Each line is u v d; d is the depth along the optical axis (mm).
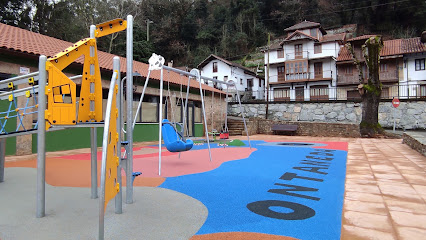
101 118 3172
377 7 44062
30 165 6348
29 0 26641
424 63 26406
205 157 8016
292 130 19078
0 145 4637
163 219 2904
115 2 34875
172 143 5977
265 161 7238
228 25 52625
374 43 15734
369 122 16219
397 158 7672
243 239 2406
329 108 22625
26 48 8133
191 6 52062
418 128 20062
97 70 3143
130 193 3461
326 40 31641
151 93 13383
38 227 2672
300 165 6586
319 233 2545
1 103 7566
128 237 2439
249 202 3549
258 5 53375
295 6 51750
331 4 49875
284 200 3643
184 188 4301
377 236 2469
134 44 34188
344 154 8758
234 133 19234
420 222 2816
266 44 50500
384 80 27547
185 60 48438
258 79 42750
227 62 37812
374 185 4496
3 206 3352
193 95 16703
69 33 29312
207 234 2520
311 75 32562
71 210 3193
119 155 3115
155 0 48031
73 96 2934
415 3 41250
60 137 9328
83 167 6168
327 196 3844
